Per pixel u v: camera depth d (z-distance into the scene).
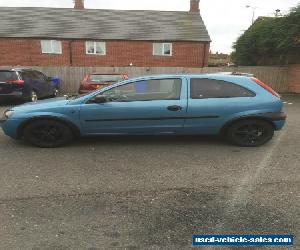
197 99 6.34
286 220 3.66
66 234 3.41
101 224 3.60
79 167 5.35
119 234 3.40
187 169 5.25
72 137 6.52
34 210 3.91
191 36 26.95
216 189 4.48
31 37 26.00
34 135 6.46
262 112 6.38
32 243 3.26
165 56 26.92
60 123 6.38
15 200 4.16
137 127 6.36
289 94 18.81
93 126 6.37
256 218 3.70
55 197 4.25
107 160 5.70
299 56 19.16
